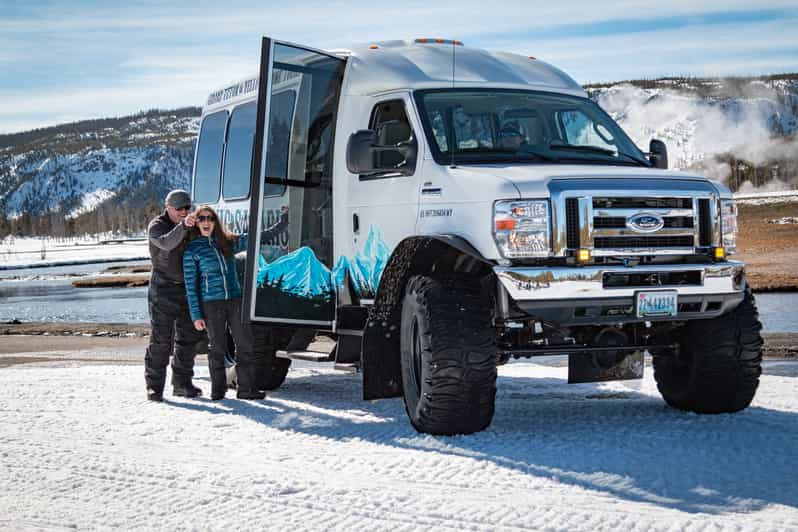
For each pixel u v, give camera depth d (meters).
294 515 4.71
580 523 4.42
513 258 6.05
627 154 7.46
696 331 6.83
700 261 6.36
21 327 19.97
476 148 6.96
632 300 6.12
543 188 6.07
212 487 5.32
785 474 5.20
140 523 4.67
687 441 6.05
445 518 4.59
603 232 6.09
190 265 8.49
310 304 7.82
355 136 6.85
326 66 7.89
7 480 5.63
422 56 7.69
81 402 8.48
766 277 27.56
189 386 8.87
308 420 7.38
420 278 6.46
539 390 8.82
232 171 9.77
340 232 7.79
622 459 5.61
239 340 8.63
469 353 6.11
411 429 6.77
